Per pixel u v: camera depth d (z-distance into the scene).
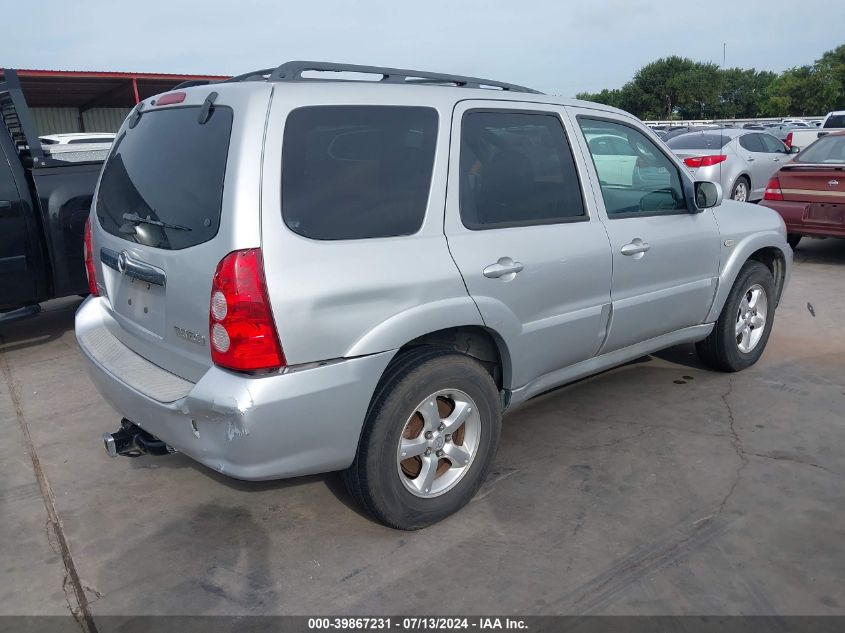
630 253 3.87
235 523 3.31
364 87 2.97
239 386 2.58
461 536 3.14
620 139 4.02
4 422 4.49
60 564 3.04
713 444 3.93
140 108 3.45
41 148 5.67
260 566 2.98
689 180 4.33
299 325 2.62
